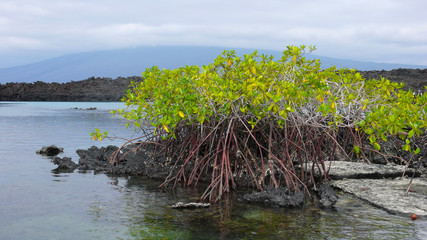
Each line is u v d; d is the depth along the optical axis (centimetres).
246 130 752
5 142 1156
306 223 478
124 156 845
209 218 497
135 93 875
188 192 641
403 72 2750
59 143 1136
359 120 730
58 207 532
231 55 745
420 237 427
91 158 861
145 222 476
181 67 802
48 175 740
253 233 441
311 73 732
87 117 2022
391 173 719
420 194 590
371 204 560
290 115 677
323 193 606
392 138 930
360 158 898
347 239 422
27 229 444
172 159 825
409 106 635
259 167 719
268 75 718
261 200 579
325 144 873
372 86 835
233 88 617
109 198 587
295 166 760
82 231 439
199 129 758
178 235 432
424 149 866
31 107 2809
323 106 622
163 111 680
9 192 606
